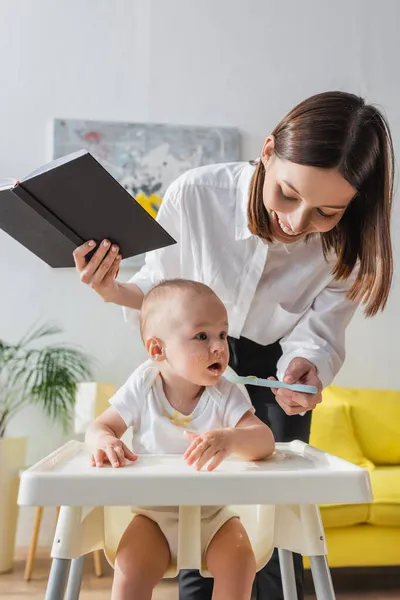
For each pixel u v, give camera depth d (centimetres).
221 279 132
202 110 326
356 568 273
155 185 316
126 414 104
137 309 131
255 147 328
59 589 85
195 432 102
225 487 75
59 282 311
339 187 100
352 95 105
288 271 134
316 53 336
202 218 130
